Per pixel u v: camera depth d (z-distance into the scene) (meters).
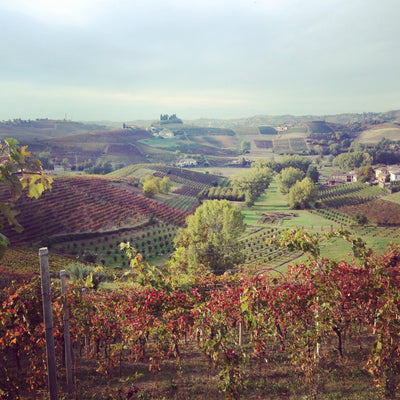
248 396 12.98
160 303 13.27
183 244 55.94
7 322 13.67
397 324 12.32
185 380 14.56
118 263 62.66
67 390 13.45
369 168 161.00
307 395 12.70
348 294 13.01
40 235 71.19
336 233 12.95
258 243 77.75
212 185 168.25
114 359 14.88
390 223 95.88
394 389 12.72
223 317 13.00
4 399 12.24
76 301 15.48
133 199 111.50
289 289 13.66
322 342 17.34
